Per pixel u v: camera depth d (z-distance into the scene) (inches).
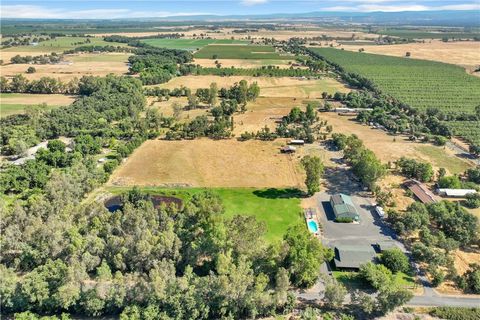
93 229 3695.9
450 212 4254.4
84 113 7519.7
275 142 6697.8
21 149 5851.4
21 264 3526.1
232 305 3026.6
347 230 4195.4
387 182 5275.6
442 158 6077.8
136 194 4510.3
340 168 5718.5
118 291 3021.7
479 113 7869.1
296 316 3088.1
